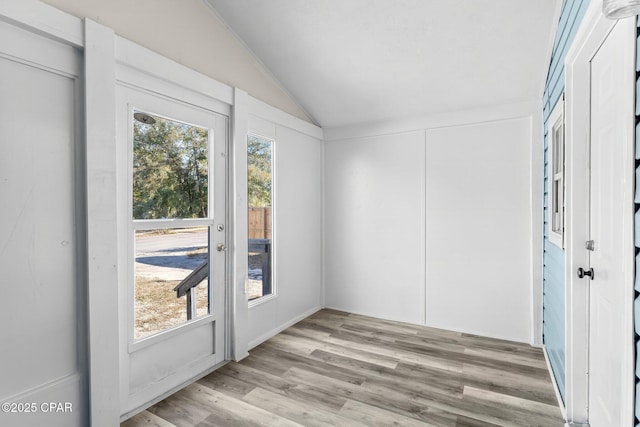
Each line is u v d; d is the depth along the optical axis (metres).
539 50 2.34
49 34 1.51
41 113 1.54
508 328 3.00
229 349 2.62
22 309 1.50
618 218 1.28
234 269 2.60
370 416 1.91
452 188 3.22
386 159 3.56
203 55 2.36
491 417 1.89
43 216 1.56
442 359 2.62
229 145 2.61
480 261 3.11
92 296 1.68
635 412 0.97
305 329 3.29
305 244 3.66
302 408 1.99
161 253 2.14
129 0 1.88
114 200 1.77
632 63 0.99
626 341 0.99
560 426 1.80
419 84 2.94
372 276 3.66
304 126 3.55
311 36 2.58
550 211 2.41
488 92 2.88
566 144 1.71
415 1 2.14
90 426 1.68
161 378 2.14
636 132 0.98
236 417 1.91
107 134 1.73
